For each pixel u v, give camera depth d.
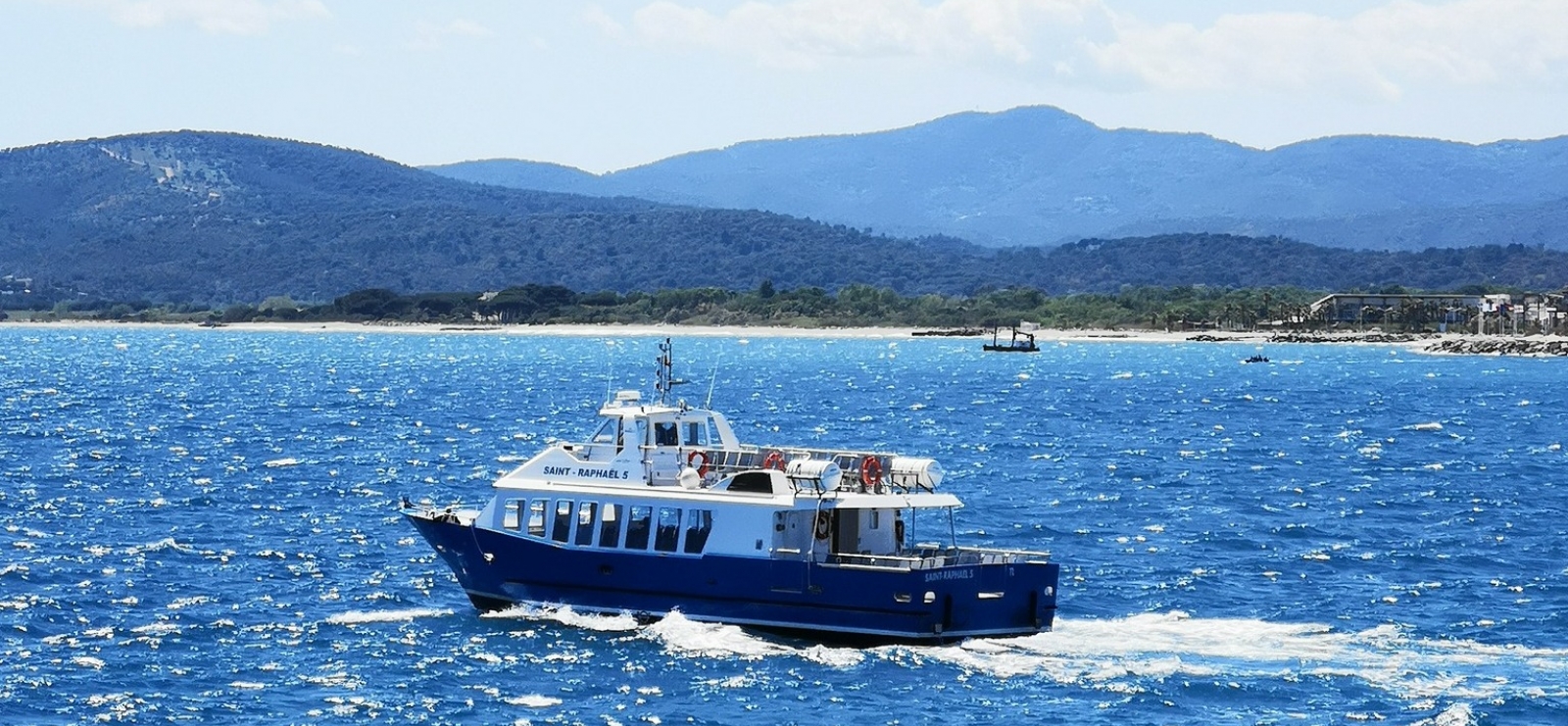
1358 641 121.25
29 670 111.75
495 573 122.06
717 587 115.31
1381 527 180.88
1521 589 143.00
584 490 119.25
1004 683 107.12
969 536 173.12
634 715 101.25
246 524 176.38
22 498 197.62
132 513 184.38
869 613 111.88
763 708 102.06
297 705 104.12
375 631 121.88
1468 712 101.50
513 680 108.19
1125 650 116.44
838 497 113.56
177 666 113.06
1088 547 165.75
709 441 124.06
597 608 119.25
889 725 99.38
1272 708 103.25
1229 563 155.88
